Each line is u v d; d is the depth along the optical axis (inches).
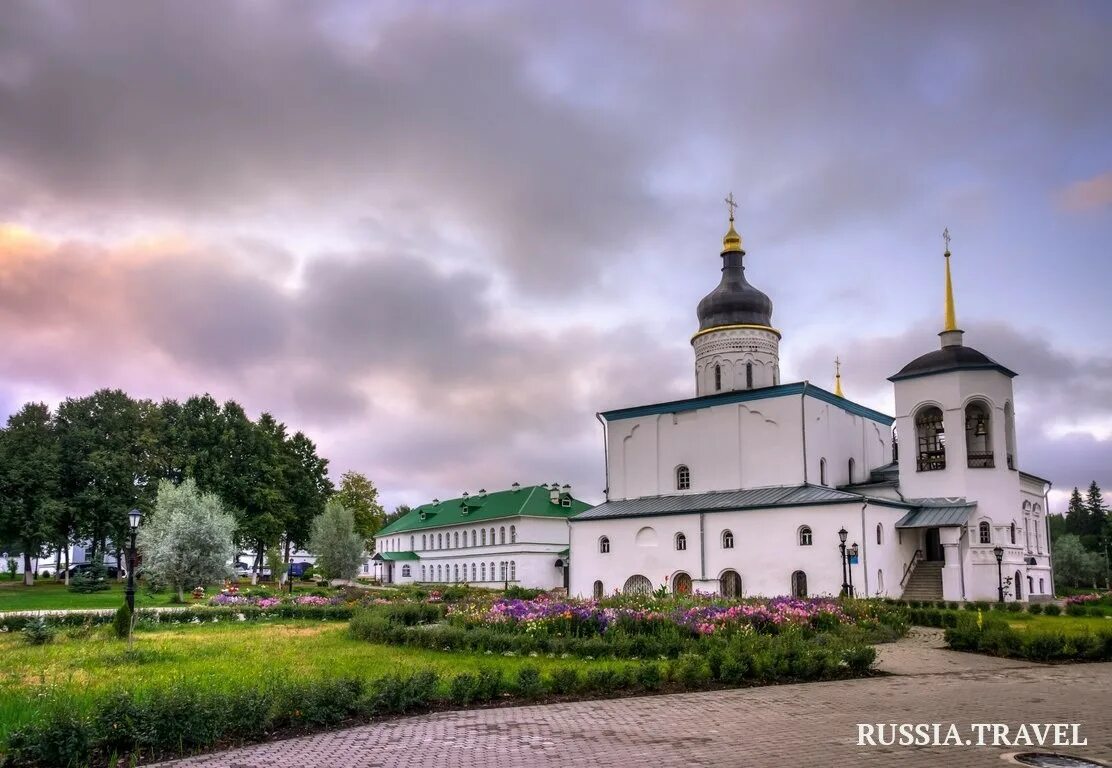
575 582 2175.2
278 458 3112.7
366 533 4013.3
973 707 587.5
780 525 1788.9
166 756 468.1
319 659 876.6
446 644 966.4
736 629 927.7
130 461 2817.4
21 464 2635.3
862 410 2188.7
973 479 1824.6
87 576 2578.7
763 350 2235.5
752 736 494.6
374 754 463.2
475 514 3506.4
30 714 530.0
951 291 2025.1
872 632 1032.2
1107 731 507.2
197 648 980.6
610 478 2269.9
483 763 439.5
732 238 2319.1
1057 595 2209.6
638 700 619.8
